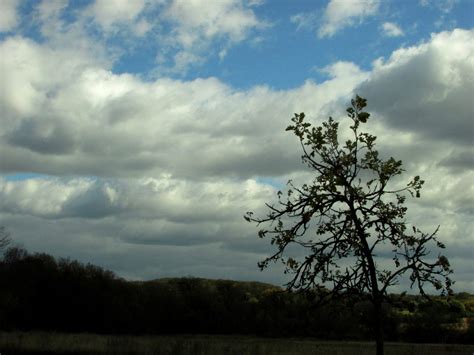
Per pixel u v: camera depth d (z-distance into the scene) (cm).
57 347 3350
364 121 943
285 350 3431
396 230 914
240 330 7050
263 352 3275
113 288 7406
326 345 4288
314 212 920
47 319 6394
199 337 6556
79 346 3416
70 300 6625
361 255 926
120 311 6969
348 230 916
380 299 915
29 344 3416
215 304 7588
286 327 5894
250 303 7406
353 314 970
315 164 944
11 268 6731
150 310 7412
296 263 937
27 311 6153
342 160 930
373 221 921
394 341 4809
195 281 8456
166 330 7431
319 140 930
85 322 6688
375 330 918
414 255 905
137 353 3206
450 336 4581
